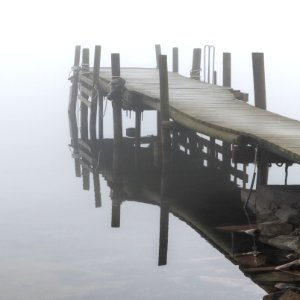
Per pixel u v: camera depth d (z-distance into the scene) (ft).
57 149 73.82
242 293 31.17
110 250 38.40
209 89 59.47
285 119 44.60
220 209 44.04
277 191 38.68
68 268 35.35
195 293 31.65
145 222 43.73
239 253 34.01
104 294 31.86
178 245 37.91
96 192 53.06
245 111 47.88
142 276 34.09
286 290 28.25
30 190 55.16
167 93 49.37
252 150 40.09
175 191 49.70
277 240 34.17
